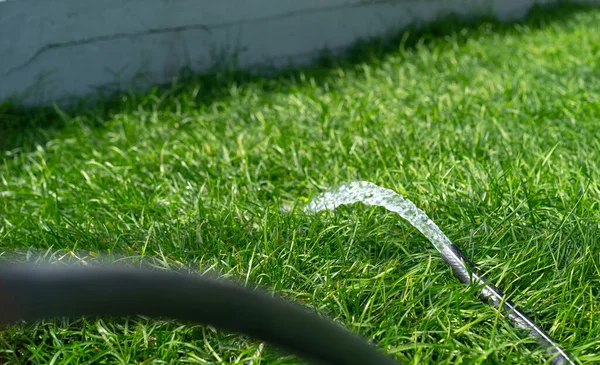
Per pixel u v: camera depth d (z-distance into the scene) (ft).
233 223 8.11
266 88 14.44
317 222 8.00
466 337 6.39
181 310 2.56
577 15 18.85
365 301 6.86
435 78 13.98
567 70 13.92
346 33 16.71
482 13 18.58
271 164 10.50
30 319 2.53
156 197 9.30
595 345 6.27
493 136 10.82
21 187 10.32
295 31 16.05
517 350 5.98
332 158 10.46
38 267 2.55
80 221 8.73
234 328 2.64
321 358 2.78
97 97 14.11
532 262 7.18
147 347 6.33
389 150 10.30
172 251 7.67
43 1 13.51
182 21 14.73
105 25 14.07
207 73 14.85
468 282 6.90
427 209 8.29
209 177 9.84
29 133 12.46
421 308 6.81
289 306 2.77
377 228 7.74
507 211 8.27
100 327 6.40
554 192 8.68
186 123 12.69
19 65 13.61
